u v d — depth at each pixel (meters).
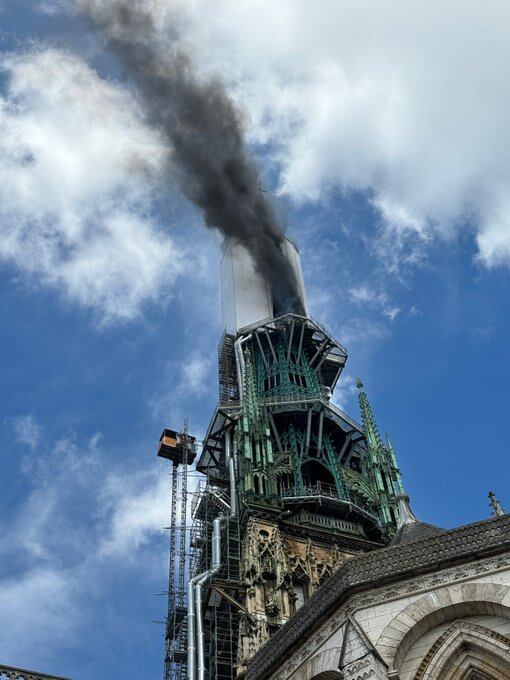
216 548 55.28
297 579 52.41
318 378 75.62
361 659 21.17
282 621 47.72
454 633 21.56
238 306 80.00
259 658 26.64
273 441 65.44
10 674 26.94
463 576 22.31
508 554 22.30
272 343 76.62
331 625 23.56
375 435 66.75
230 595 52.25
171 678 58.50
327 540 56.50
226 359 76.75
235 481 61.00
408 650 21.66
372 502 62.09
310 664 23.59
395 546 23.91
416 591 22.53
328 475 65.88
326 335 77.81
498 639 21.06
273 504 56.62
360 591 23.08
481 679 20.88
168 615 63.66
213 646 53.38
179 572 66.69
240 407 67.31
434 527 28.47
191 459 77.44
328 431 68.62
